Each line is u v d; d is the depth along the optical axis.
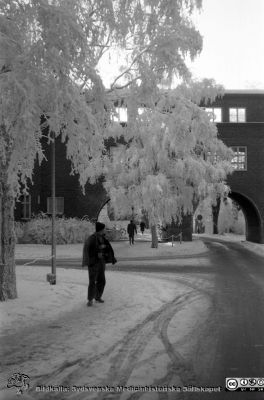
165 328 8.26
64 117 9.43
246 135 37.19
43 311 9.55
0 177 10.77
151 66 12.00
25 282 13.76
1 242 10.77
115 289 13.02
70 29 8.27
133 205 29.36
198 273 17.56
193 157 29.84
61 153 36.25
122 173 29.30
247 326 8.45
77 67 8.91
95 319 8.97
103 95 9.69
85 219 36.00
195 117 26.52
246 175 37.03
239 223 71.38
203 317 9.26
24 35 8.87
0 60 8.38
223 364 6.09
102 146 11.12
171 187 29.38
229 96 38.06
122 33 11.67
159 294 12.20
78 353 6.59
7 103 8.27
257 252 30.03
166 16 12.09
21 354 6.53
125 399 4.87
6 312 9.29
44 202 36.28
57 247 30.62
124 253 27.25
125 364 6.08
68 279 15.08
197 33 12.05
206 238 56.22
